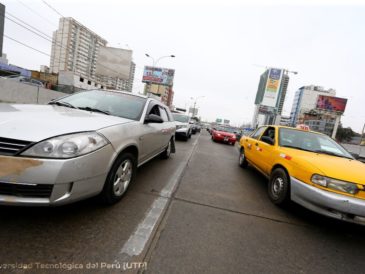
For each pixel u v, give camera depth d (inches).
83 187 87.4
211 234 99.7
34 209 98.4
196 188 160.7
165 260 79.0
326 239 108.4
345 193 108.4
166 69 1787.6
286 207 142.2
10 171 75.2
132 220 102.6
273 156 165.5
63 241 81.0
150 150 164.1
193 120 853.8
